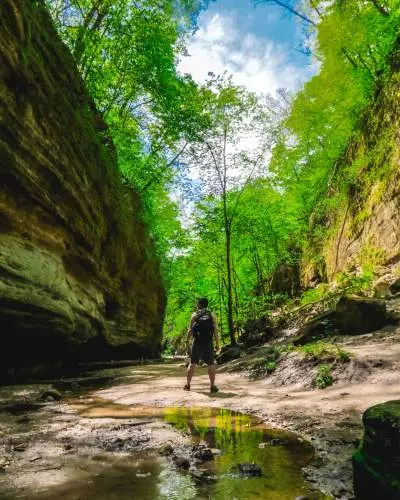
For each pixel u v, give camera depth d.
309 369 7.38
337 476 2.81
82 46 13.09
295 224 27.30
